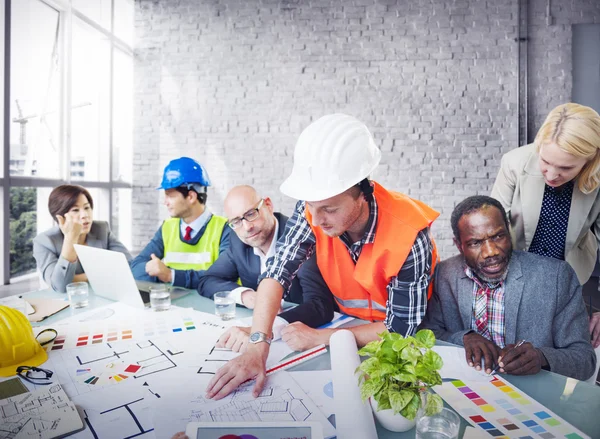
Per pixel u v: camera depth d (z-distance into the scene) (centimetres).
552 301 113
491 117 388
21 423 70
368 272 112
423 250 105
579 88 379
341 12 401
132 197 435
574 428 69
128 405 76
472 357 93
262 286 114
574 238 152
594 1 372
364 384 68
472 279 120
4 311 94
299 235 121
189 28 420
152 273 164
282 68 411
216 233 192
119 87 428
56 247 177
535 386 83
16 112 302
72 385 84
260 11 411
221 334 110
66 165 357
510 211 163
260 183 420
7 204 296
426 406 66
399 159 400
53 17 348
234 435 67
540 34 380
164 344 104
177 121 426
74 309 132
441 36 391
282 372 89
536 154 151
